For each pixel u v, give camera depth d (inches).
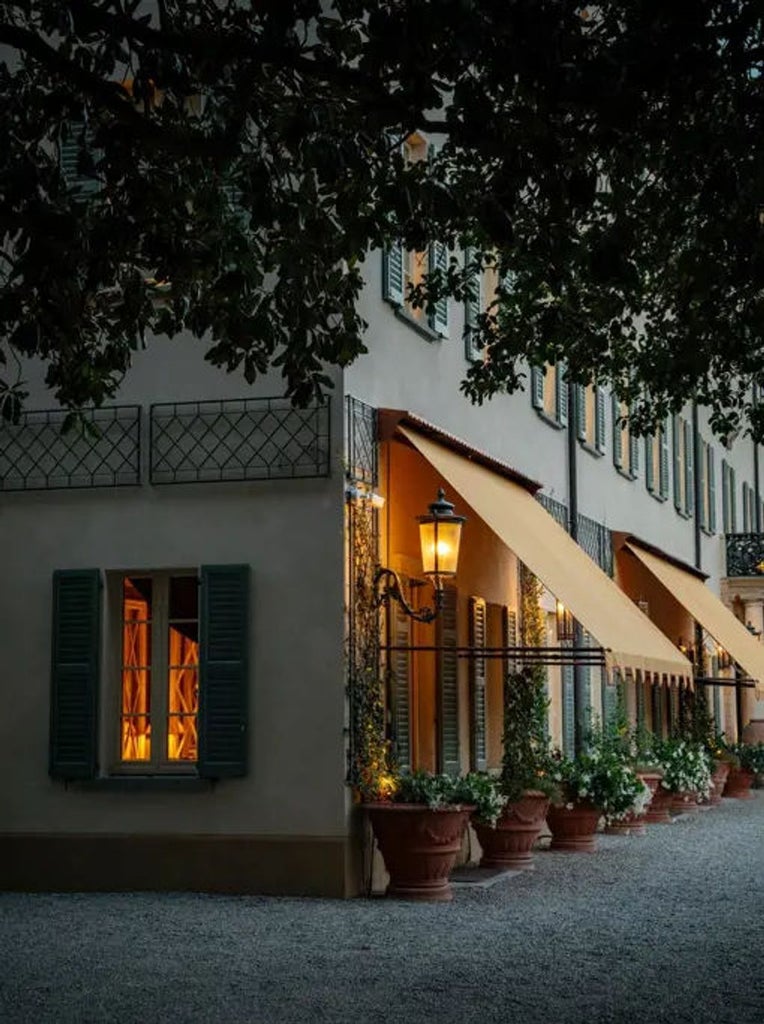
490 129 326.6
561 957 442.6
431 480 682.2
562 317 527.8
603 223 422.6
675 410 578.6
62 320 372.8
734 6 318.3
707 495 1477.6
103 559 593.6
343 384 576.1
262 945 457.7
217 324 411.2
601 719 968.9
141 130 354.3
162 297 579.5
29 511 602.5
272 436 578.9
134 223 380.2
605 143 330.3
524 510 708.7
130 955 439.2
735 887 608.4
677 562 1152.8
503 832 661.3
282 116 377.1
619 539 1020.5
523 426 835.4
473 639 738.8
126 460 592.7
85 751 584.7
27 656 598.2
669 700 1255.5
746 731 1507.1
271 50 330.6
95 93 352.8
